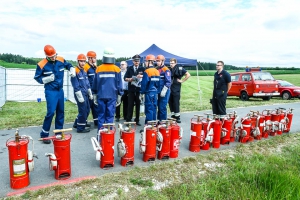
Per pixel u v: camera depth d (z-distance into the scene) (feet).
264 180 12.10
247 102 46.62
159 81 20.10
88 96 21.26
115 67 16.67
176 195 10.87
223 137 18.12
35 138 18.51
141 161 14.53
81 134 20.15
